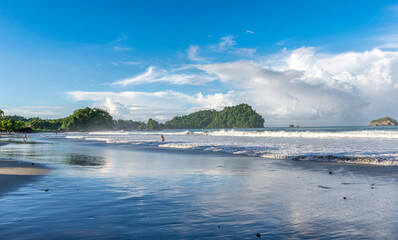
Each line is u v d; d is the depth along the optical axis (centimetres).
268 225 477
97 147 2952
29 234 429
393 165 1292
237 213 550
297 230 452
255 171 1159
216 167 1298
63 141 4659
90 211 560
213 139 4375
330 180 935
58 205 607
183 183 883
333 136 4553
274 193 736
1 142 4403
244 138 4541
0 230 446
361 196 698
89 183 881
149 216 527
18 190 771
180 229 455
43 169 1229
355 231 448
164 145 2956
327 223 488
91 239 409
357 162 1407
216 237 420
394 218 515
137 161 1577
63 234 429
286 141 3441
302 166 1305
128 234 430
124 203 627
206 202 639
